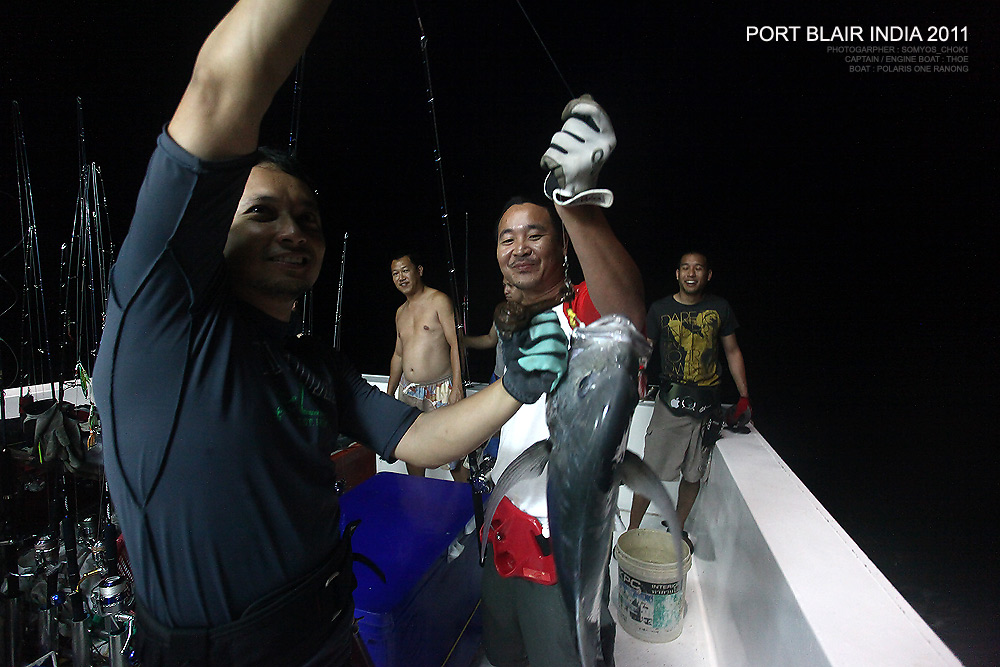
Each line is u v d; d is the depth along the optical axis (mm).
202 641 947
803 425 10438
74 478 1960
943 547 5520
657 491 1040
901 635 1275
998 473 8227
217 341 938
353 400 1337
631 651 2482
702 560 2994
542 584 1639
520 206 1581
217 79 709
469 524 2105
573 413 989
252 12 685
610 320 1032
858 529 6227
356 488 2479
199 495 920
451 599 2105
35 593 1793
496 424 1211
